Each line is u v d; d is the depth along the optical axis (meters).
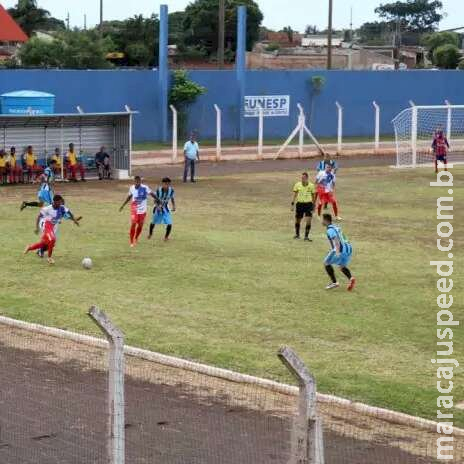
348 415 32.41
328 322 44.53
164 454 28.66
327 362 38.47
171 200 64.25
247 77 145.00
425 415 32.62
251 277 53.72
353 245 63.72
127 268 55.81
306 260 58.53
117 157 100.25
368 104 156.38
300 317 45.34
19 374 36.41
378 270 55.78
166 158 120.62
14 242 63.09
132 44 183.25
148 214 74.12
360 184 97.62
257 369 37.47
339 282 52.59
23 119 94.62
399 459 28.78
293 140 148.12
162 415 32.12
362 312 46.38
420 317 45.59
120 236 65.69
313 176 103.94
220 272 54.88
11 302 47.88
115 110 134.88
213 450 29.02
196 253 60.31
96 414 32.00
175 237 65.75
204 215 75.62
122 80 135.12
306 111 151.12
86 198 84.44
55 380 35.75
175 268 55.91
